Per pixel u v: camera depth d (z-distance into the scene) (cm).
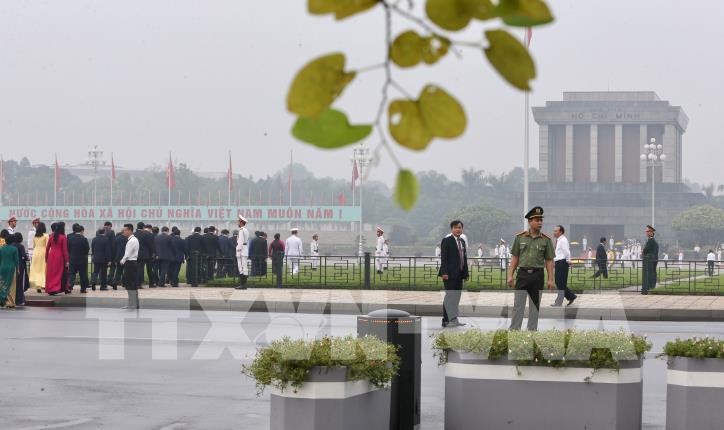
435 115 165
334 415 1094
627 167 18088
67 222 16875
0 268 3522
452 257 2812
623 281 4953
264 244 5053
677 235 17088
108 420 1446
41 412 1506
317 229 17838
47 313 3306
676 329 2878
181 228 17700
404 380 1268
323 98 165
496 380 1202
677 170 18712
